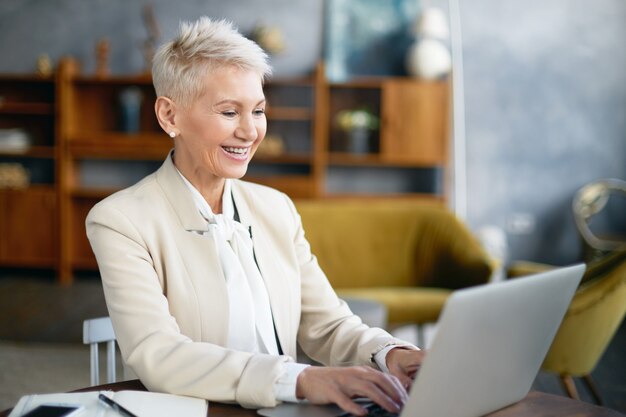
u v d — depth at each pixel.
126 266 1.42
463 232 4.70
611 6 6.53
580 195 6.38
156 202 1.51
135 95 6.61
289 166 6.92
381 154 6.46
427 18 6.31
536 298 1.13
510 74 6.62
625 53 6.55
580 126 6.62
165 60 1.46
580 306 2.94
